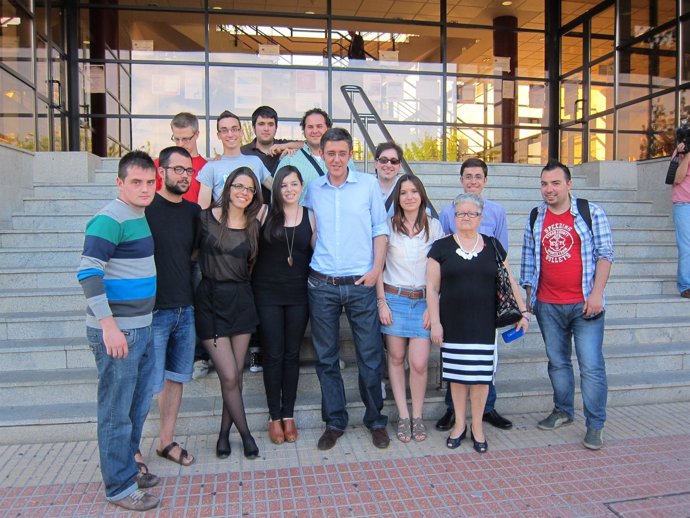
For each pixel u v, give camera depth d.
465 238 3.50
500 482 3.13
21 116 6.99
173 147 3.15
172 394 3.33
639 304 5.16
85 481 3.12
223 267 3.29
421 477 3.19
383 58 9.80
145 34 9.17
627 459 3.40
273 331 3.53
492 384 3.88
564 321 3.71
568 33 10.02
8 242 5.45
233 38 9.37
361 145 9.41
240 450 3.51
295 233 3.50
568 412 3.86
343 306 3.62
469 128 10.05
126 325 2.77
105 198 6.19
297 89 9.57
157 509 2.86
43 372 3.99
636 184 7.61
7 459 3.36
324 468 3.29
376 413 3.63
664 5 7.60
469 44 10.08
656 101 7.75
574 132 9.87
